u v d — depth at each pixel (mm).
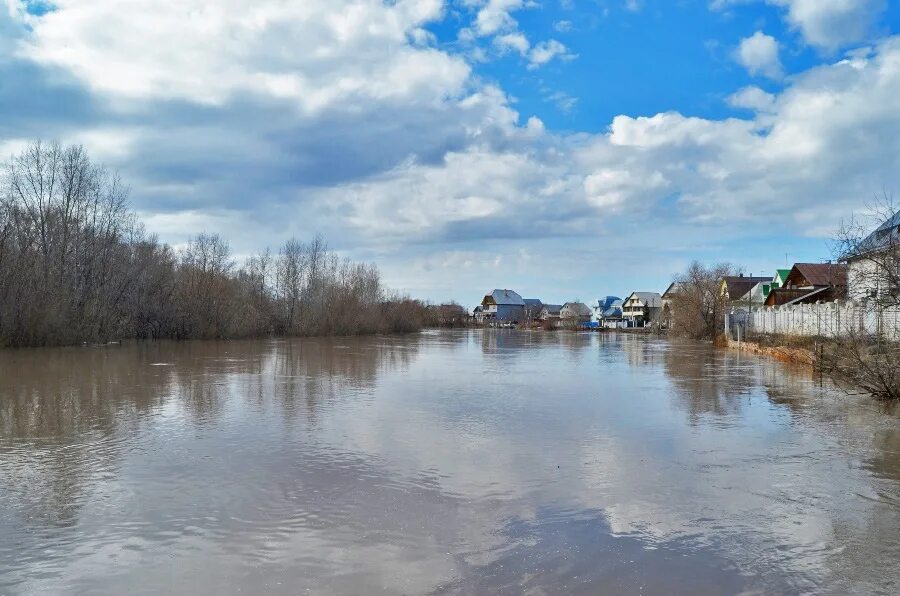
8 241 37688
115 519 7457
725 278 82000
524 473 9609
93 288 44531
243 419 14109
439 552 6484
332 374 24625
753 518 7570
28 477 9273
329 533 7012
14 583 5727
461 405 16484
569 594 5555
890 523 7395
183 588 5637
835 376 20922
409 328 90625
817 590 5664
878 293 18219
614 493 8578
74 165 43688
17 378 22203
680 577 5914
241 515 7609
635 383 22047
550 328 121562
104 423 13555
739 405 16562
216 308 55469
